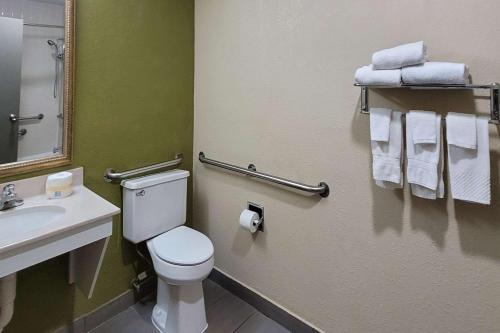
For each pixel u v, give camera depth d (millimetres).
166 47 1914
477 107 1113
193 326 1729
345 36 1394
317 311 1674
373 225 1418
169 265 1583
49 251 1172
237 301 2027
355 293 1514
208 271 1657
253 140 1829
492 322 1170
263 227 1859
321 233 1600
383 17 1281
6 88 1339
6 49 1323
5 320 1296
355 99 1396
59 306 1627
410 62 1080
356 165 1433
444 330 1277
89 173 1644
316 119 1539
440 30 1157
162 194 1855
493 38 1059
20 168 1395
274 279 1850
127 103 1760
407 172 1216
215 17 1929
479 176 1046
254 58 1756
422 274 1307
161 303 1812
